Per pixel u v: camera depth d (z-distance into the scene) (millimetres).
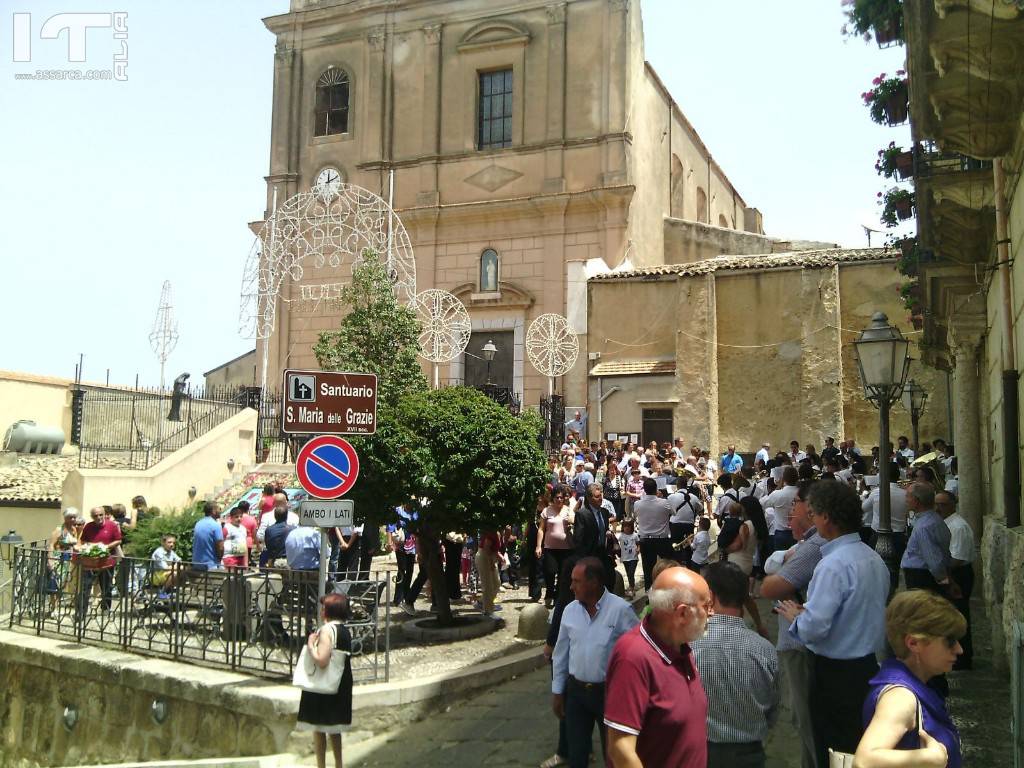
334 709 7152
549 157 32375
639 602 12523
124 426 26188
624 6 32125
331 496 8508
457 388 11891
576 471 19281
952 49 6840
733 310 26938
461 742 7789
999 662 8391
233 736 8570
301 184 35906
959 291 12219
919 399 19062
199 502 17203
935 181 9523
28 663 10734
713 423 26422
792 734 7105
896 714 3174
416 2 34719
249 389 29469
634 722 3650
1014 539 7004
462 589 15023
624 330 28406
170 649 10023
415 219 33719
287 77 36406
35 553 12062
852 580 4816
